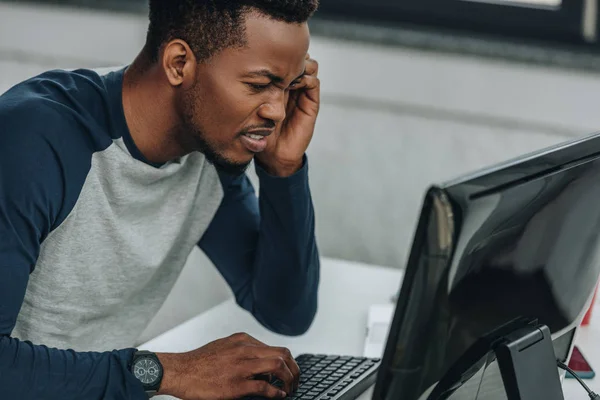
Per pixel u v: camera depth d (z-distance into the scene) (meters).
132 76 1.49
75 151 1.42
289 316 1.77
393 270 2.21
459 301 1.02
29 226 1.34
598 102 2.75
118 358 1.36
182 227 1.72
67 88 1.47
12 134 1.35
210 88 1.40
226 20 1.36
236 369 1.40
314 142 3.06
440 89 2.86
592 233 1.22
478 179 1.00
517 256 1.09
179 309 2.79
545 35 2.90
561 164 1.12
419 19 3.00
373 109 2.97
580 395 1.57
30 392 1.30
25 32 3.20
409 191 3.00
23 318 1.50
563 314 1.24
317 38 2.94
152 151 1.52
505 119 2.84
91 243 1.50
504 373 1.10
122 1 3.12
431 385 1.04
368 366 1.59
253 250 1.81
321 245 3.14
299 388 1.47
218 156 1.46
